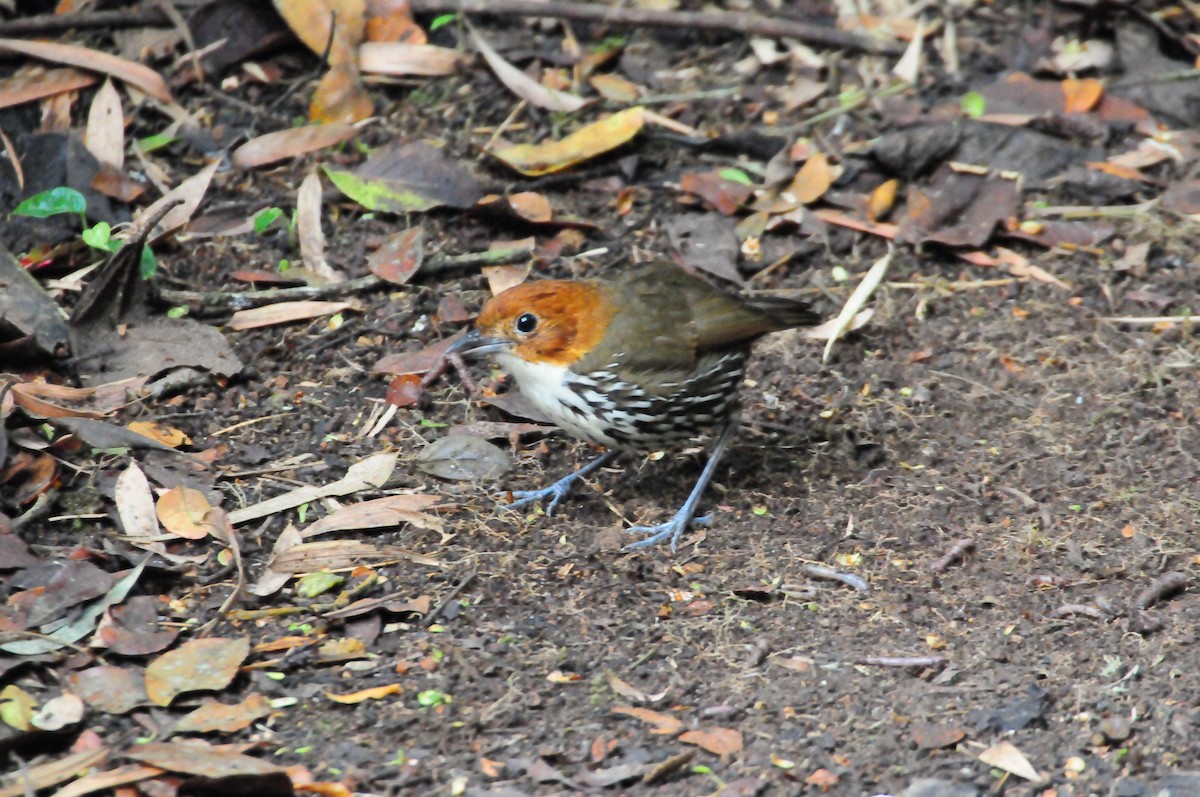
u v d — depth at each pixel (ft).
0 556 29.25
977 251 42.86
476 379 37.47
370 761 25.27
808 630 29.37
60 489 31.86
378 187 42.39
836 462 35.27
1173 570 31.12
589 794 24.67
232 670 27.04
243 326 38.47
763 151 45.78
